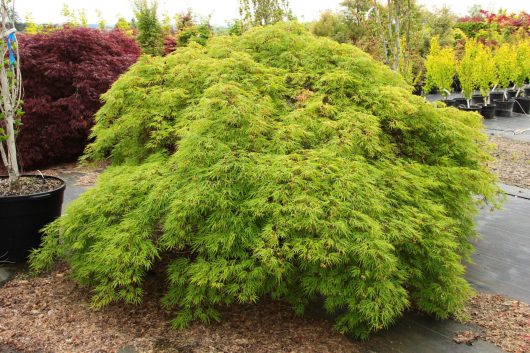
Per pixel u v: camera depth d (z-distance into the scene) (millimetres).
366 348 2977
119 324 3174
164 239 3039
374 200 2975
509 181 7359
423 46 18922
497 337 3125
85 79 7727
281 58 4270
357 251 2725
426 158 3889
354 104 3750
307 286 2967
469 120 4250
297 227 2764
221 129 3254
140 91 4039
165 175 3385
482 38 20719
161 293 3586
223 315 3314
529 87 17719
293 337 3070
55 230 3734
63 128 7777
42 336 3004
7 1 4027
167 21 16250
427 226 3225
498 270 4266
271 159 3107
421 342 3062
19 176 4512
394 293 2873
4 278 3857
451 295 3160
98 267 3152
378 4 8641
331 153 3188
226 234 2895
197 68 4086
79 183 7020
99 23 18281
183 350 2881
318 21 18453
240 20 8812
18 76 4285
